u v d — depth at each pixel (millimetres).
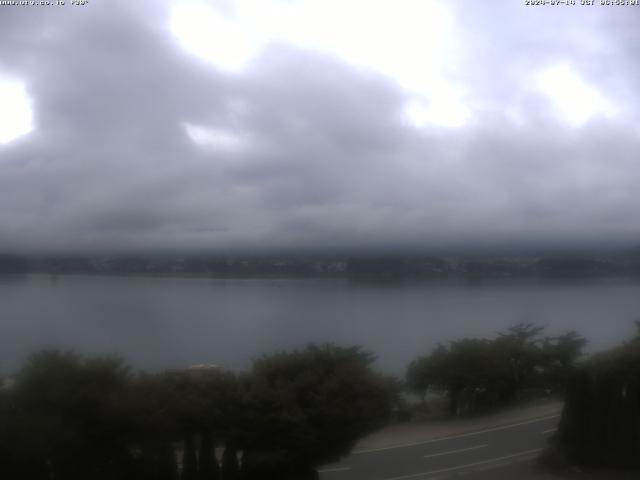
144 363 13102
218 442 11258
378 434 15086
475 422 16484
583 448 13266
